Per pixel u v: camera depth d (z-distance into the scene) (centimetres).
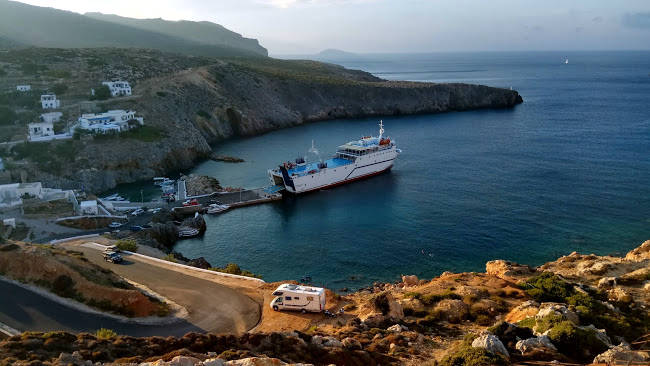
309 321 3631
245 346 2772
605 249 6619
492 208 8531
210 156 13562
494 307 3609
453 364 2512
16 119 11844
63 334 2544
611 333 3058
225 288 4369
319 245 7319
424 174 11300
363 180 11256
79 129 11419
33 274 3788
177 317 3678
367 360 2691
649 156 11869
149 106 13850
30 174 9806
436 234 7494
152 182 11100
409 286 4938
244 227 8275
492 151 13262
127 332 3338
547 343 2717
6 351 2267
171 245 7456
